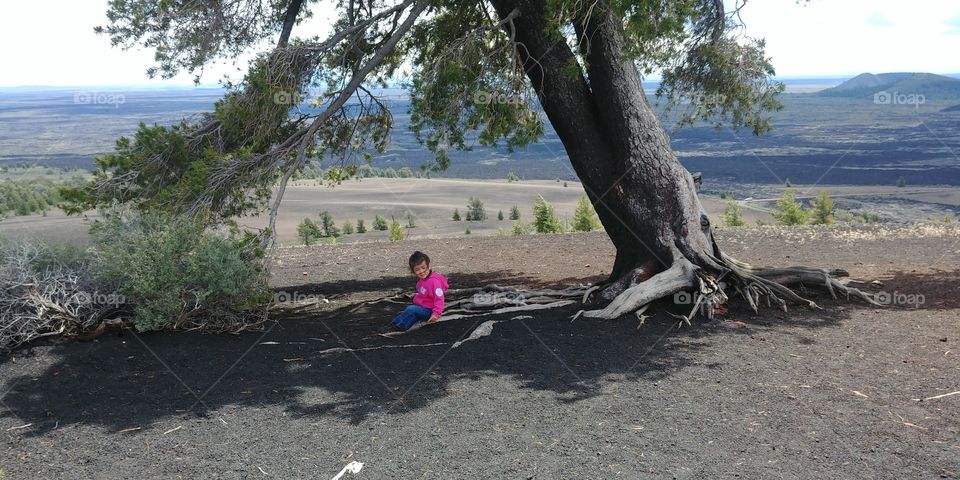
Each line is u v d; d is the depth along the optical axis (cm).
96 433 460
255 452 428
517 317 750
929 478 377
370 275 1218
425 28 1009
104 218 727
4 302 630
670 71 1107
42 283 654
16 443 446
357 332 728
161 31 915
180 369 585
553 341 657
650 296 755
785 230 1678
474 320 753
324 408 498
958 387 520
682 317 734
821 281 838
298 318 817
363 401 512
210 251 705
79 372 573
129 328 693
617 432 448
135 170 801
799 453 412
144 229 728
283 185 815
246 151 809
